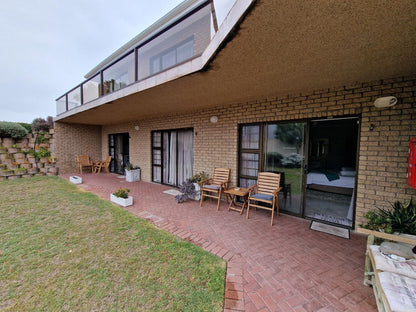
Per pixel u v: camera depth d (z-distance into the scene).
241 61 2.35
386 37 1.80
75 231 3.18
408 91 2.76
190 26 4.82
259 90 3.61
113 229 3.26
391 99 2.70
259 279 2.10
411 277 1.57
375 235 2.07
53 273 2.17
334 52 2.11
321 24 1.60
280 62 2.39
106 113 6.36
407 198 2.81
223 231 3.24
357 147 3.23
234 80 3.05
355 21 1.56
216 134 5.08
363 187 3.14
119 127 8.93
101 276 2.12
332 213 4.02
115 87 7.52
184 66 2.83
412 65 2.43
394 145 2.88
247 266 2.31
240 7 1.50
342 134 5.48
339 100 3.30
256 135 4.47
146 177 7.53
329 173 5.14
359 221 3.18
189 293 1.89
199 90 3.62
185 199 5.05
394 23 1.57
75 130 9.34
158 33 3.47
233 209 4.27
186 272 2.20
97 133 10.19
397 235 1.98
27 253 2.54
